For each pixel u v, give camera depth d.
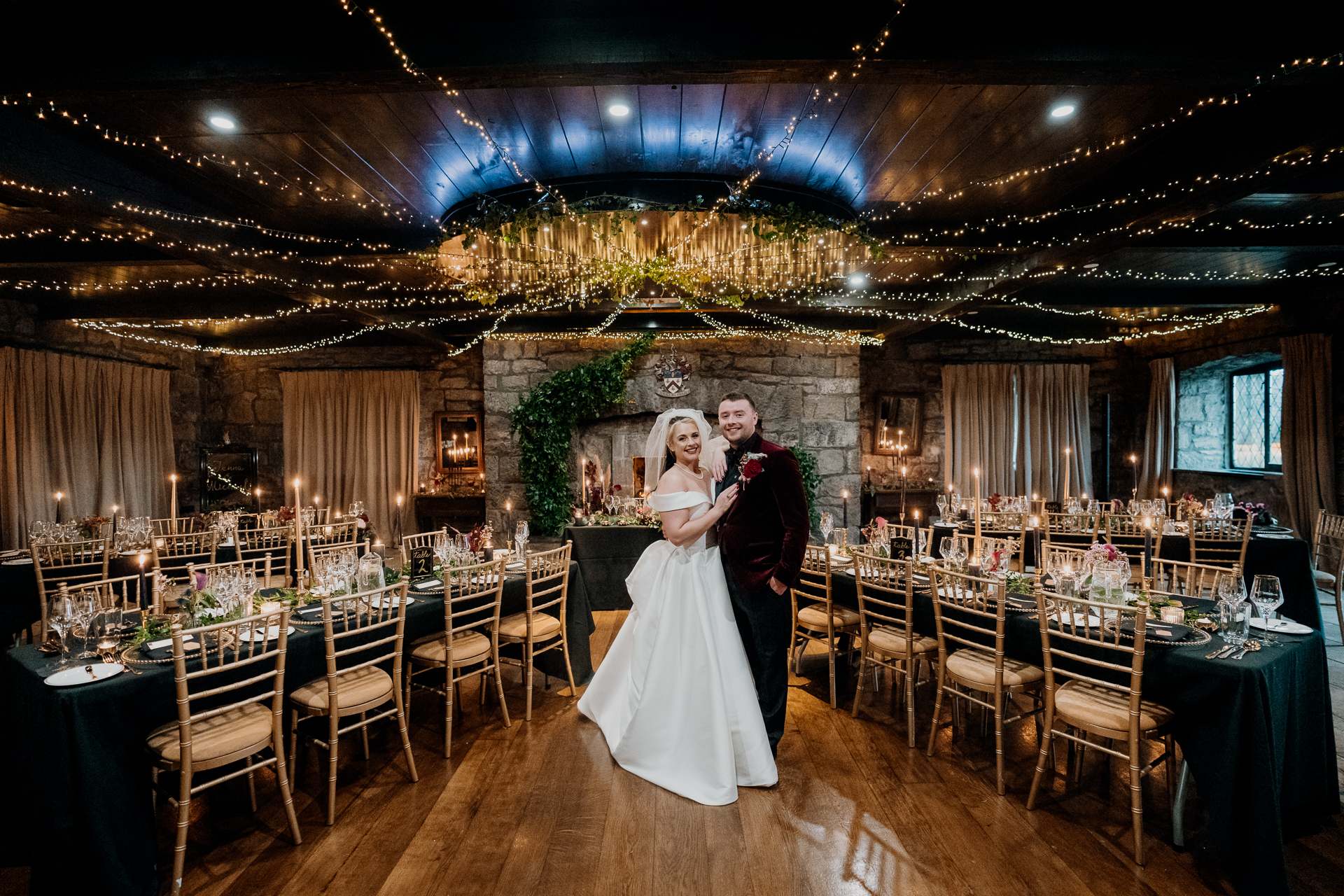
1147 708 2.57
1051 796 2.92
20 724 2.43
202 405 9.73
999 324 9.37
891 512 9.09
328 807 2.73
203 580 2.95
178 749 2.36
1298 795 2.59
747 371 8.30
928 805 2.84
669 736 3.01
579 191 4.26
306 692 2.87
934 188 4.42
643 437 8.48
